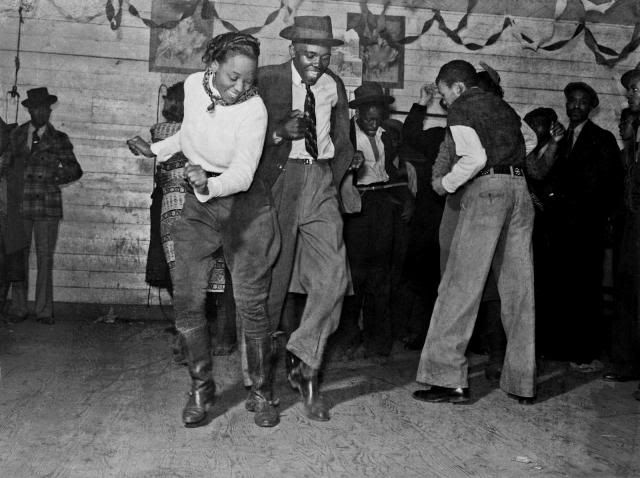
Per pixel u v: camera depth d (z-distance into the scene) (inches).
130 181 237.9
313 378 131.6
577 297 188.7
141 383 149.4
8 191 217.3
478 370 177.3
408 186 180.2
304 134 129.0
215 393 138.8
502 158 142.1
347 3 218.2
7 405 133.2
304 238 133.9
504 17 228.2
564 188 187.3
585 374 179.6
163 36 232.7
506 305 148.7
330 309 130.8
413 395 147.5
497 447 121.1
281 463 109.8
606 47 234.8
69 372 157.6
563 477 109.3
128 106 237.3
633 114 181.0
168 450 113.2
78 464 107.0
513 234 145.9
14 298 219.8
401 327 196.4
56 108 235.0
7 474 102.8
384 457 114.0
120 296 234.7
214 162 117.3
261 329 126.0
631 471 112.5
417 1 222.2
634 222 170.6
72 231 233.6
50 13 233.3
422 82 223.5
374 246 177.5
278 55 219.1
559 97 234.7
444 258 159.9
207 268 124.6
